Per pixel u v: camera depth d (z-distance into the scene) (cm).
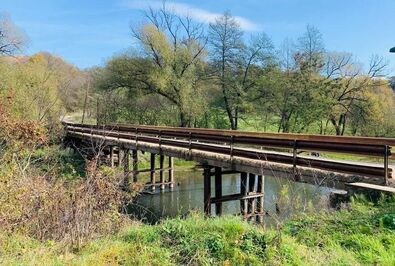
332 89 3231
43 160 1168
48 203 624
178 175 2425
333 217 536
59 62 4366
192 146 1224
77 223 558
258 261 417
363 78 3222
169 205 1573
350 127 3422
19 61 2541
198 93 3347
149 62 3278
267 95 3416
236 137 988
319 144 730
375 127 3138
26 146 1001
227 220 539
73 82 4388
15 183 693
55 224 584
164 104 3606
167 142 1401
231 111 3516
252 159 934
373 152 626
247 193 1165
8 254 482
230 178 2141
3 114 1000
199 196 1784
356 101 3225
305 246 449
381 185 604
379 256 389
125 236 541
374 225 481
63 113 3092
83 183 736
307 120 3162
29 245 523
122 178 894
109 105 3475
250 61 3506
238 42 3447
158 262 430
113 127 2239
